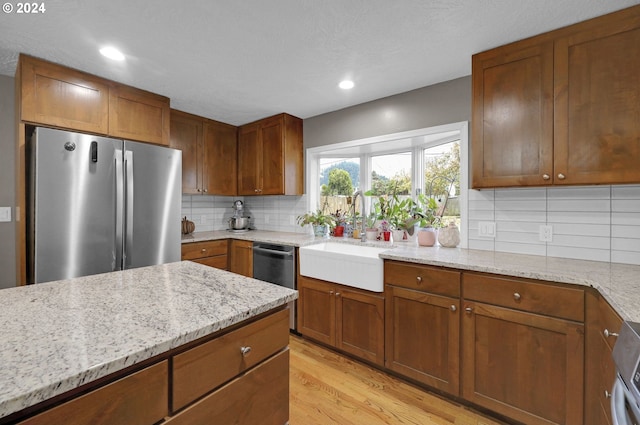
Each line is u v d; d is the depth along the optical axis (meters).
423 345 1.89
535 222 1.98
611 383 1.13
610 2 1.44
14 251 2.30
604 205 1.76
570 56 1.61
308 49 1.89
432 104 2.41
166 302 1.02
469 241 2.24
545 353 1.47
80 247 2.02
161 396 0.74
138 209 2.33
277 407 1.05
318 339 2.49
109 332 0.78
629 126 1.46
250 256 3.11
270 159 3.31
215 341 0.87
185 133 3.19
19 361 0.63
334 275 2.35
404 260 1.96
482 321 1.66
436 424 1.64
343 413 1.73
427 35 1.74
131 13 1.53
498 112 1.84
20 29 1.66
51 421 0.57
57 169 1.93
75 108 2.15
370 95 2.66
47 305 0.98
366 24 1.63
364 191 3.21
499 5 1.47
